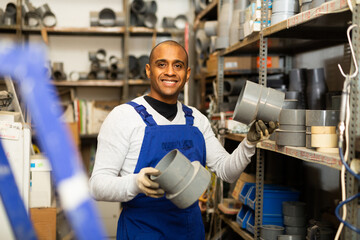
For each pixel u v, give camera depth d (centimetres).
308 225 180
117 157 141
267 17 182
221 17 263
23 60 42
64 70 445
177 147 147
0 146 60
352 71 108
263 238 185
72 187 44
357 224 112
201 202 290
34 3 434
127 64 403
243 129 219
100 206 346
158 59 148
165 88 148
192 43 370
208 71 322
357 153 110
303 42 220
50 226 235
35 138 315
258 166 193
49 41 441
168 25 421
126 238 145
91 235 45
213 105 297
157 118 151
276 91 134
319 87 201
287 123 146
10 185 60
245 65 284
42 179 235
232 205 249
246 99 131
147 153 143
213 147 166
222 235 262
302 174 239
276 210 196
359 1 105
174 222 145
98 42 450
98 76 404
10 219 60
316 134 128
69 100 425
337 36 188
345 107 109
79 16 445
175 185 113
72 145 47
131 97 421
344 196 108
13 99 224
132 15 420
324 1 136
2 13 371
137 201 144
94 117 399
